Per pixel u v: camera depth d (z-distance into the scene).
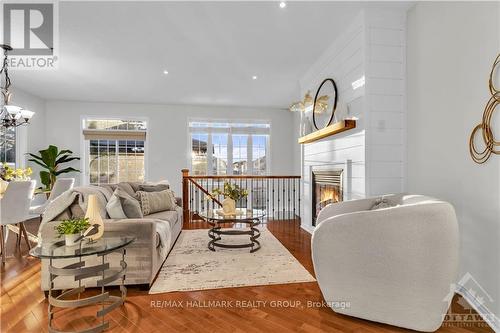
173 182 6.72
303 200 4.82
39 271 2.79
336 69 3.59
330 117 3.74
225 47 3.70
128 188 3.76
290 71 4.57
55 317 1.96
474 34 2.17
